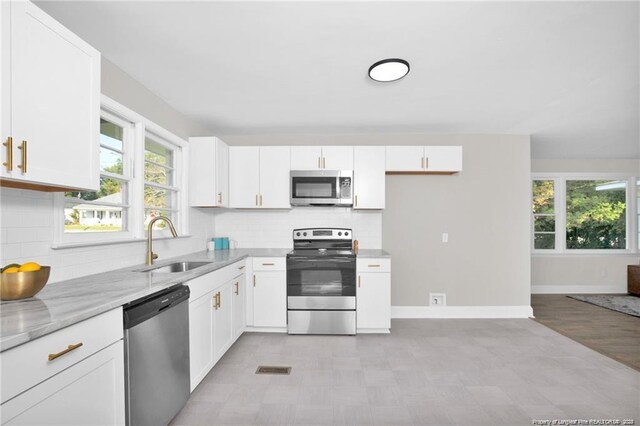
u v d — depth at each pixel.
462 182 3.91
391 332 3.34
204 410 1.96
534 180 5.29
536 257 5.23
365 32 1.92
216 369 2.49
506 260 3.90
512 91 2.73
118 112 2.25
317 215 3.90
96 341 1.23
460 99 2.89
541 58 2.22
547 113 3.23
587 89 2.69
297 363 2.60
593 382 2.30
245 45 2.05
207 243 3.69
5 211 1.47
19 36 1.20
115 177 2.23
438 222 3.91
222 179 3.39
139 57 2.16
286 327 3.30
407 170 3.60
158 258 2.71
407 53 2.15
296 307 3.25
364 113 3.21
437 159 3.58
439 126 3.62
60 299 1.36
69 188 1.54
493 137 3.91
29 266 1.35
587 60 2.25
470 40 2.01
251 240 3.91
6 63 1.16
